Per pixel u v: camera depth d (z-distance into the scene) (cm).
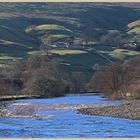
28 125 8900
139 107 11994
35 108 13650
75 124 8975
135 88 19225
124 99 18762
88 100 18900
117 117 10338
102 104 14988
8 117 10612
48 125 8881
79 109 12862
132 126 8562
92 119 9944
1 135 7569
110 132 7819
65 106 14488
